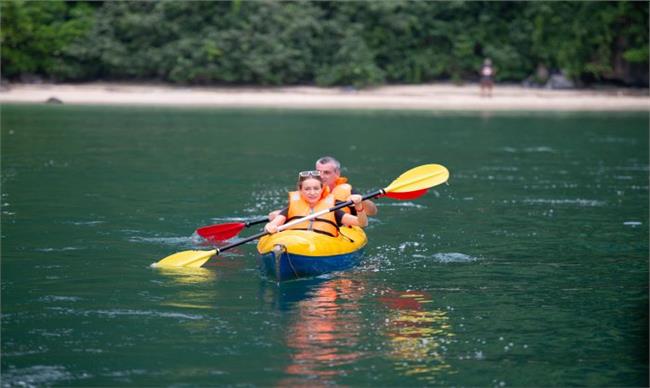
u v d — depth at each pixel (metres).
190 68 49.19
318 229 12.47
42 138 27.97
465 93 50.28
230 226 13.30
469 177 21.31
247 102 45.84
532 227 15.16
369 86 51.50
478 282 11.53
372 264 12.47
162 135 29.91
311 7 51.94
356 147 27.38
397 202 17.77
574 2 51.47
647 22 50.47
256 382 8.08
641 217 16.12
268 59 49.03
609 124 36.38
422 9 53.47
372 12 52.59
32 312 10.08
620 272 12.10
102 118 35.62
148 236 14.16
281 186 19.44
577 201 17.86
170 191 18.53
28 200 17.19
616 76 52.84
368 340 9.20
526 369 8.47
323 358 8.70
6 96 44.06
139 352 8.81
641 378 8.27
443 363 8.60
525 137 31.08
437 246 13.62
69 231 14.41
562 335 9.45
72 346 8.98
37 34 49.12
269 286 11.27
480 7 54.00
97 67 50.94
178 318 9.89
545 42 52.22
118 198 17.55
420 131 32.72
